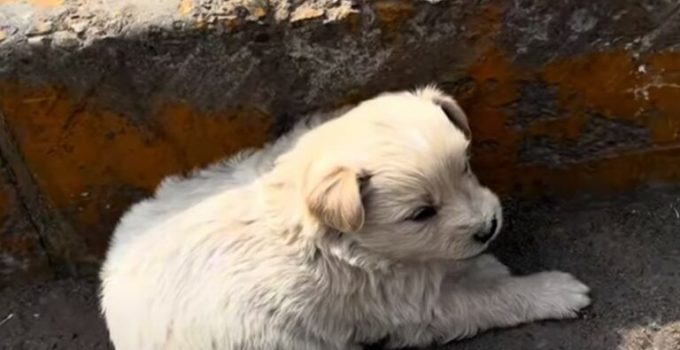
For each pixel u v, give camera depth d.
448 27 0.88
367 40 0.88
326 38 0.88
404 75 0.90
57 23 0.88
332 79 0.90
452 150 0.84
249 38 0.88
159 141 0.93
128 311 0.89
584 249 0.96
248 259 0.88
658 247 0.96
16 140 0.93
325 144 0.85
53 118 0.92
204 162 0.95
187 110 0.91
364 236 0.86
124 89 0.90
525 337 0.92
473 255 0.87
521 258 0.97
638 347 0.91
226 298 0.88
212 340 0.88
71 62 0.88
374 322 0.91
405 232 0.85
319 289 0.88
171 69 0.89
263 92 0.91
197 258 0.88
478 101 0.93
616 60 0.91
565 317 0.92
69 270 1.03
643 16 0.88
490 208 0.86
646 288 0.94
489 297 0.92
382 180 0.84
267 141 0.94
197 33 0.87
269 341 0.88
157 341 0.88
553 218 0.99
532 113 0.94
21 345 1.00
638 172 0.98
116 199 0.97
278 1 0.88
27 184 0.96
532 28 0.89
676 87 0.92
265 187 0.88
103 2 0.89
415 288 0.90
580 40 0.89
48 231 1.00
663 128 0.95
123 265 0.90
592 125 0.95
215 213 0.89
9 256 1.01
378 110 0.86
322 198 0.82
